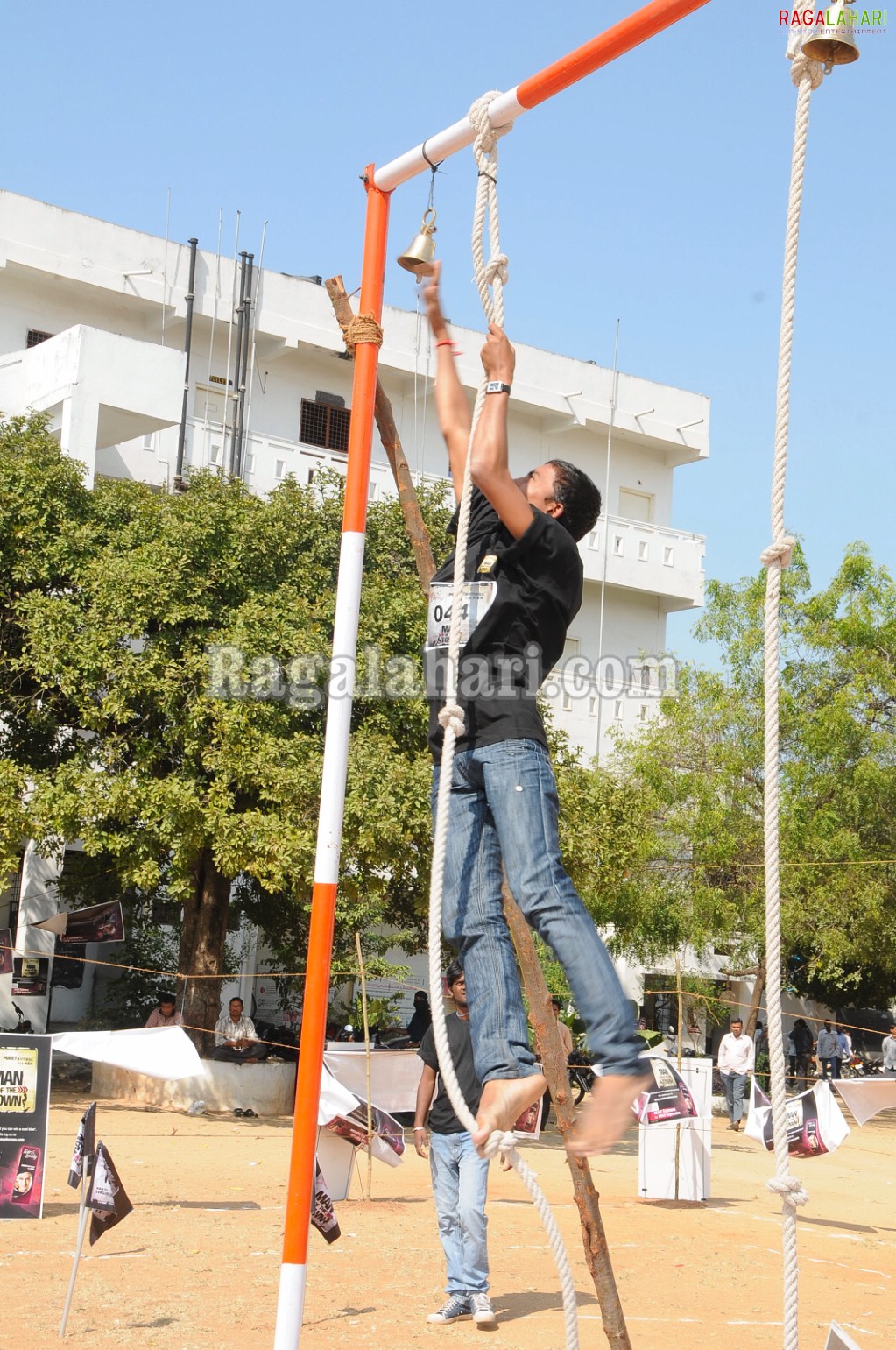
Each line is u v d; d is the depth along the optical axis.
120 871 17.73
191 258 28.95
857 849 25.31
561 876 3.31
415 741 19.16
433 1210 11.72
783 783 25.98
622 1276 9.34
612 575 34.19
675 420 36.44
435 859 3.40
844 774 26.16
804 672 27.17
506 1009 3.40
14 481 18.56
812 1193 15.30
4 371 24.56
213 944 19.95
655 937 26.47
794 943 25.89
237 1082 18.86
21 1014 23.94
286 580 19.34
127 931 24.14
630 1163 16.34
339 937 21.61
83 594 18.42
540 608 3.55
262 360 30.64
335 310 5.33
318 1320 7.55
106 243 28.14
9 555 18.27
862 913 25.08
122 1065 9.70
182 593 18.20
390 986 27.50
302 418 31.19
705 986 27.25
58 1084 21.17
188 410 29.23
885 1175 18.03
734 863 26.09
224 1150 14.93
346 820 16.98
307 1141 4.65
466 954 3.50
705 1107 13.52
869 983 31.94
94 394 23.00
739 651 27.12
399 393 32.38
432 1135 7.95
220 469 21.09
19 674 18.59
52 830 17.55
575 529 3.96
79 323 28.39
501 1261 9.67
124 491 19.53
